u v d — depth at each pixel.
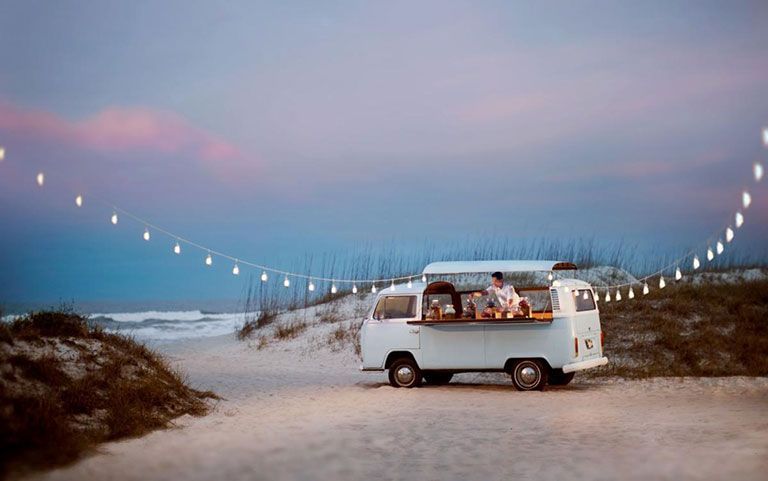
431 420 11.58
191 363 22.00
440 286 16.19
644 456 8.60
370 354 15.56
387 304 15.72
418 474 8.13
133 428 10.55
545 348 14.62
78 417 10.55
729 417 11.17
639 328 21.09
